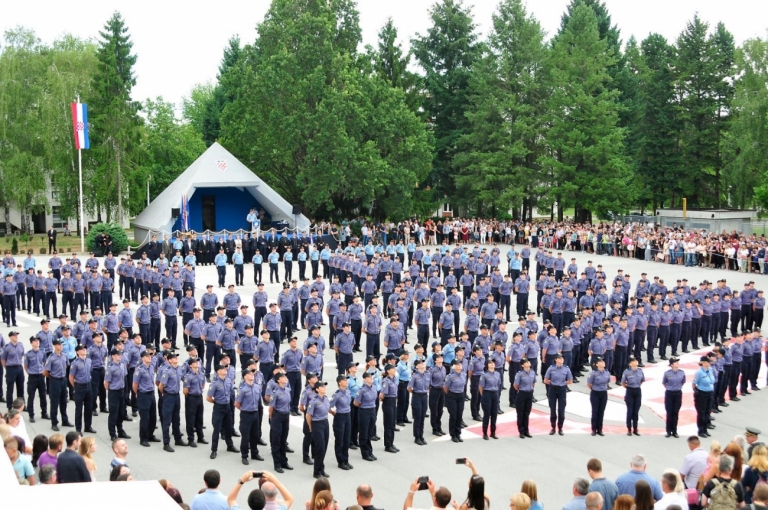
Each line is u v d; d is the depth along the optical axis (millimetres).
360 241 61688
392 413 19656
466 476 18062
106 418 21734
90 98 64875
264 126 67062
